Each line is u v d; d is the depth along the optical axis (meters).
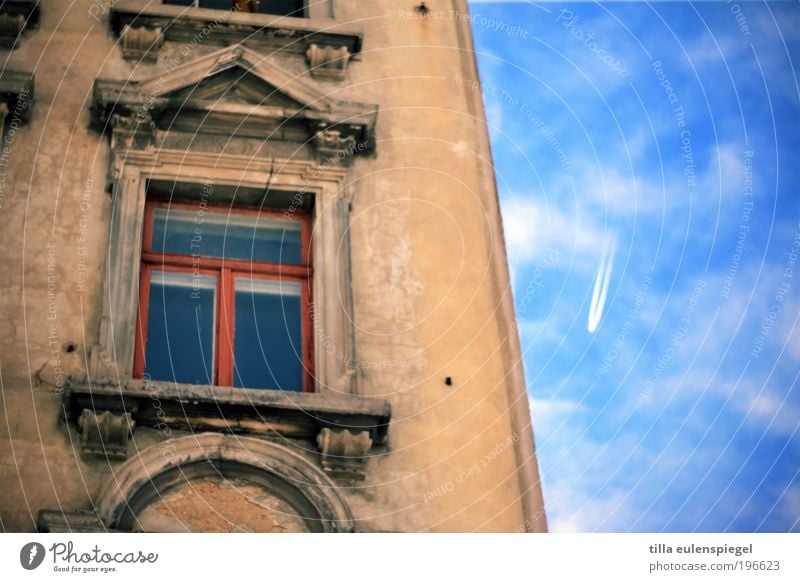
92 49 17.66
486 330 16.38
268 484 14.86
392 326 16.20
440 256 16.86
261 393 15.10
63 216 16.28
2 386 14.98
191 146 16.97
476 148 17.81
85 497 14.44
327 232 16.70
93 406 14.76
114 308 15.68
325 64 18.05
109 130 16.94
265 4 18.77
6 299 15.57
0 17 17.56
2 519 14.21
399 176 17.38
